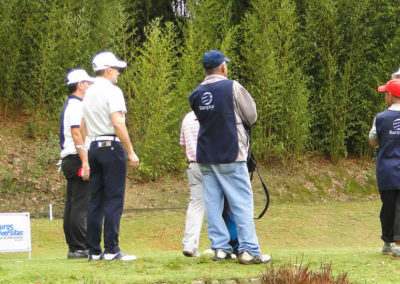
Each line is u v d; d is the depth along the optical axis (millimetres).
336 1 28203
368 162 29344
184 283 6484
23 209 20609
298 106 26578
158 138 24203
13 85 24203
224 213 9070
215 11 26672
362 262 8461
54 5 23953
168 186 24500
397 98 9883
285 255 9344
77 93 10922
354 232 20375
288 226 20734
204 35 25875
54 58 23766
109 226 8547
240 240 8086
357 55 28016
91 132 8703
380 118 9875
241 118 8242
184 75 25422
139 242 18094
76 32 24047
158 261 8391
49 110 24312
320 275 6512
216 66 8453
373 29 28578
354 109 28438
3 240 11633
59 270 7312
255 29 26906
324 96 27828
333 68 27578
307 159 28812
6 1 23094
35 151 23672
